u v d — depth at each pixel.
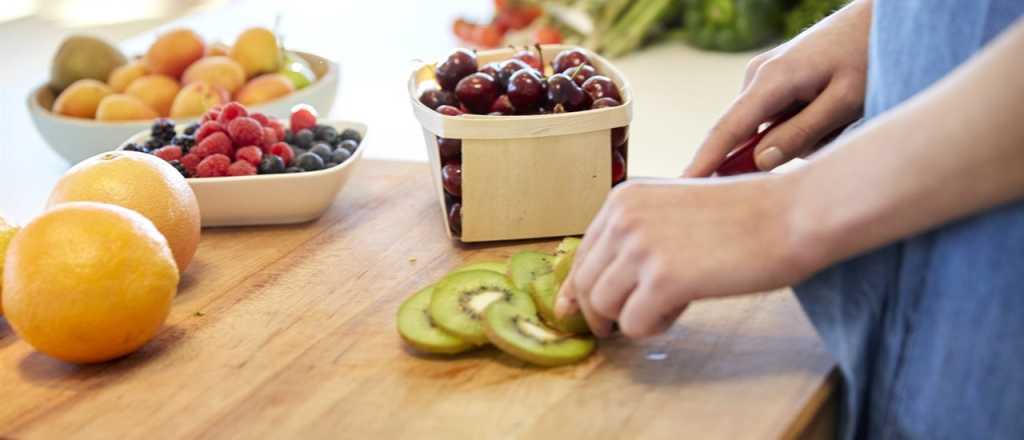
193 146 1.00
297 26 2.08
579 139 0.90
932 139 0.53
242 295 0.85
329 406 0.69
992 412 0.60
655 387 0.68
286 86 1.35
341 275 0.88
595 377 0.70
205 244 0.96
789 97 0.82
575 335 0.74
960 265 0.60
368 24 2.09
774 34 1.83
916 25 0.63
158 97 1.34
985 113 0.52
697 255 0.60
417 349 0.75
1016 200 0.55
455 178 0.91
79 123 1.26
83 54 1.40
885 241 0.56
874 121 0.58
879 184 0.55
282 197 0.97
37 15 2.15
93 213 0.73
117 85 1.37
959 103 0.52
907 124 0.54
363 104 1.64
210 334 0.79
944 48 0.61
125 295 0.72
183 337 0.79
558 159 0.90
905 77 0.64
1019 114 0.51
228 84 1.34
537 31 1.82
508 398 0.68
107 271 0.72
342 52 1.91
